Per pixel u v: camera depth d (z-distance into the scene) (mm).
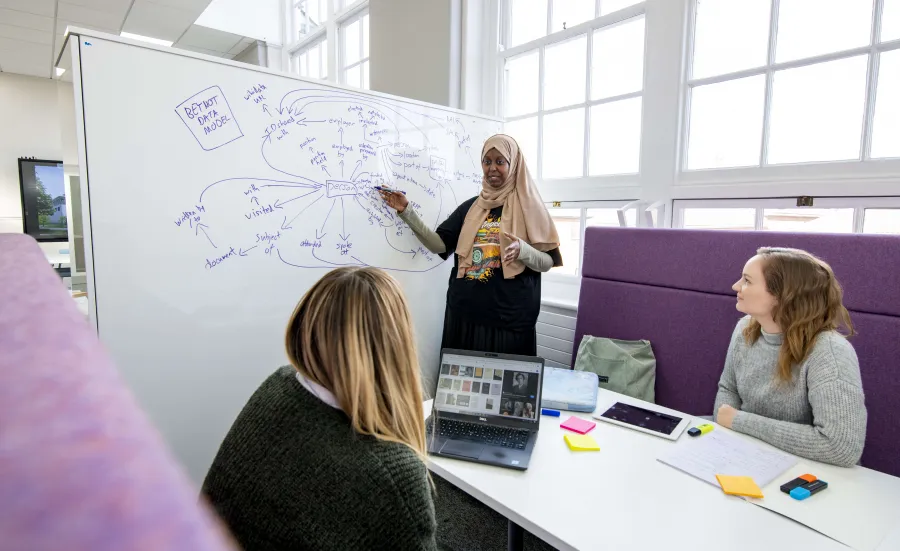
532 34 2836
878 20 1760
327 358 782
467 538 1960
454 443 1296
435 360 2502
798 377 1369
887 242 1603
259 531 715
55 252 5828
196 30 4422
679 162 2295
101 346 210
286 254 1920
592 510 1049
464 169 2545
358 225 2131
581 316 2369
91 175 1515
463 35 2873
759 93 2055
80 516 91
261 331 1875
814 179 1911
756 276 1425
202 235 1719
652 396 2090
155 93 1595
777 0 1983
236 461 763
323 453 727
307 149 1947
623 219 2318
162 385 1687
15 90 5609
